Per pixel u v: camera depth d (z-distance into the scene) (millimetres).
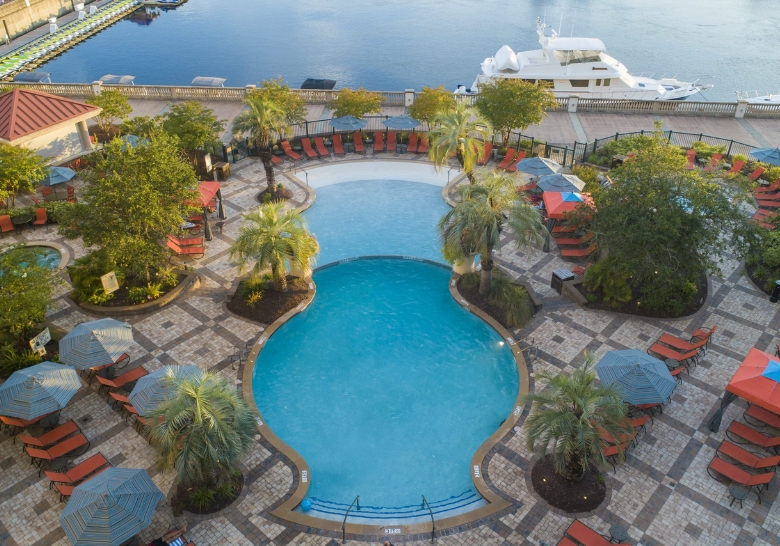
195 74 74688
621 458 17828
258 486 19500
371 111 43906
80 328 22781
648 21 101625
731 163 40000
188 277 29188
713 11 109062
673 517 18328
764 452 20391
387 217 35781
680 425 21438
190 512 18578
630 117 48844
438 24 97875
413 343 25938
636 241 25469
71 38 82500
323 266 31219
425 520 18484
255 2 114625
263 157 35188
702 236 25188
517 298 27188
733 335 25609
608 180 34156
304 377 24172
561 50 54156
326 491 19547
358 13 106062
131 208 25469
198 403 17109
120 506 16328
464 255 27547
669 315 26766
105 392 23031
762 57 81875
